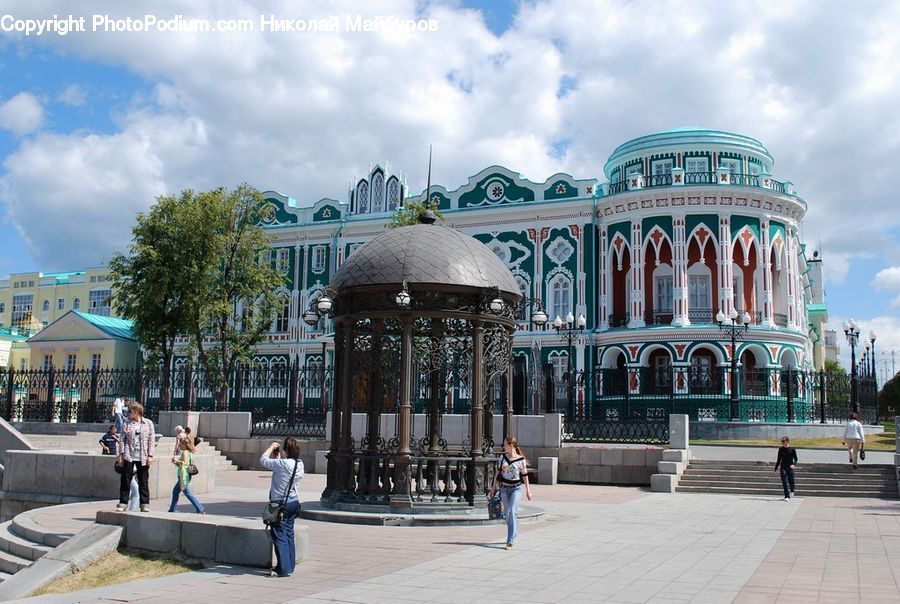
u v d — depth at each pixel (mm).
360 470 16078
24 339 70500
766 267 46188
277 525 10922
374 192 55531
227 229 43125
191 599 9648
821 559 12031
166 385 33344
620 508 18734
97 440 29359
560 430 25328
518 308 17547
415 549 12680
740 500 20906
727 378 42906
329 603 9297
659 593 9664
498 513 15188
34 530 13672
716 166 48375
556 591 9773
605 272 48375
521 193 50906
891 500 21219
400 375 15812
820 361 79188
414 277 15594
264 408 30375
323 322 55000
